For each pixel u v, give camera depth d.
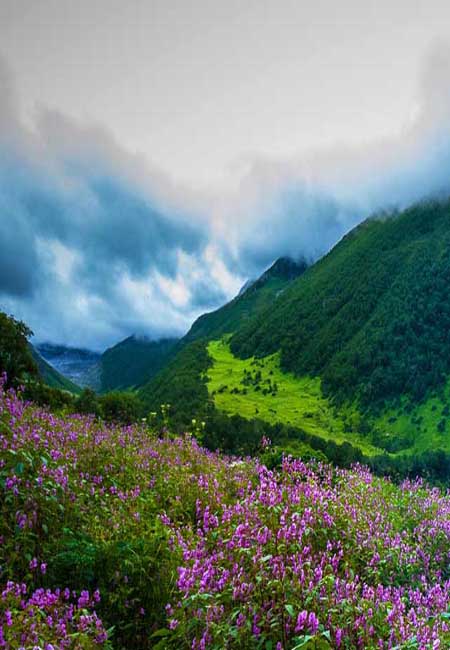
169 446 16.62
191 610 5.99
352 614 6.43
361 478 16.75
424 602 8.38
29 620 5.10
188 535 8.37
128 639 6.23
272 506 9.23
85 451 11.80
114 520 8.25
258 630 5.88
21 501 7.64
